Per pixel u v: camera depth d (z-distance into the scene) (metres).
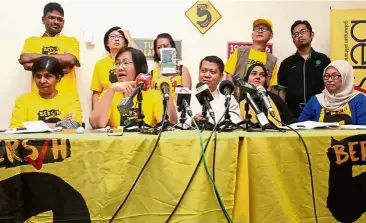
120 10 3.30
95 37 3.29
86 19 3.28
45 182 1.44
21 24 3.24
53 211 1.44
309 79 3.14
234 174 1.43
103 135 1.54
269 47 3.40
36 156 1.43
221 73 2.76
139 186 1.44
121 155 1.44
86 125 3.27
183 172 1.43
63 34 3.25
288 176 1.49
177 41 3.34
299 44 3.16
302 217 1.50
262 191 1.46
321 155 1.51
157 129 1.65
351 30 3.14
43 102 2.70
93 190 1.44
